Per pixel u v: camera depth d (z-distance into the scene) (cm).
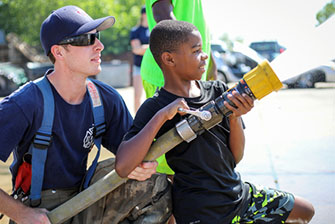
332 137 482
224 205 205
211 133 208
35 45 2317
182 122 196
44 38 223
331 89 914
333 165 388
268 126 566
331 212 298
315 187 342
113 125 247
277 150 448
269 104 755
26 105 214
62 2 2228
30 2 2244
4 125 212
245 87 187
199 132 197
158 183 219
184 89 214
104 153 459
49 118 219
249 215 213
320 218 291
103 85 243
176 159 212
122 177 203
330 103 723
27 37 2317
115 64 1534
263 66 184
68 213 213
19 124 213
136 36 611
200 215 206
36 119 218
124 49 2278
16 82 1509
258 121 605
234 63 1245
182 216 213
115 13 2233
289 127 552
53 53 222
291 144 466
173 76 213
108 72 1530
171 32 205
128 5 2388
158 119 194
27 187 225
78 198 211
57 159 225
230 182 211
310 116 617
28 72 1547
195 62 207
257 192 219
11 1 2261
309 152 432
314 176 364
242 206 211
